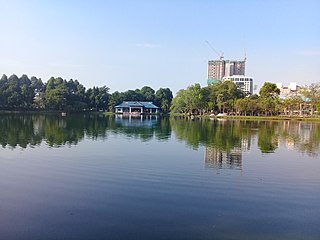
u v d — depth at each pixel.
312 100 106.12
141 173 17.83
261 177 17.61
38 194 13.76
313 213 12.15
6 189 14.46
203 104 128.75
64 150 25.45
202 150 26.72
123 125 59.47
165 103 173.88
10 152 23.95
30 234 9.79
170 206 12.46
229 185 15.72
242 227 10.66
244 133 44.16
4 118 75.06
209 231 10.29
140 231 10.13
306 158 24.33
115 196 13.61
